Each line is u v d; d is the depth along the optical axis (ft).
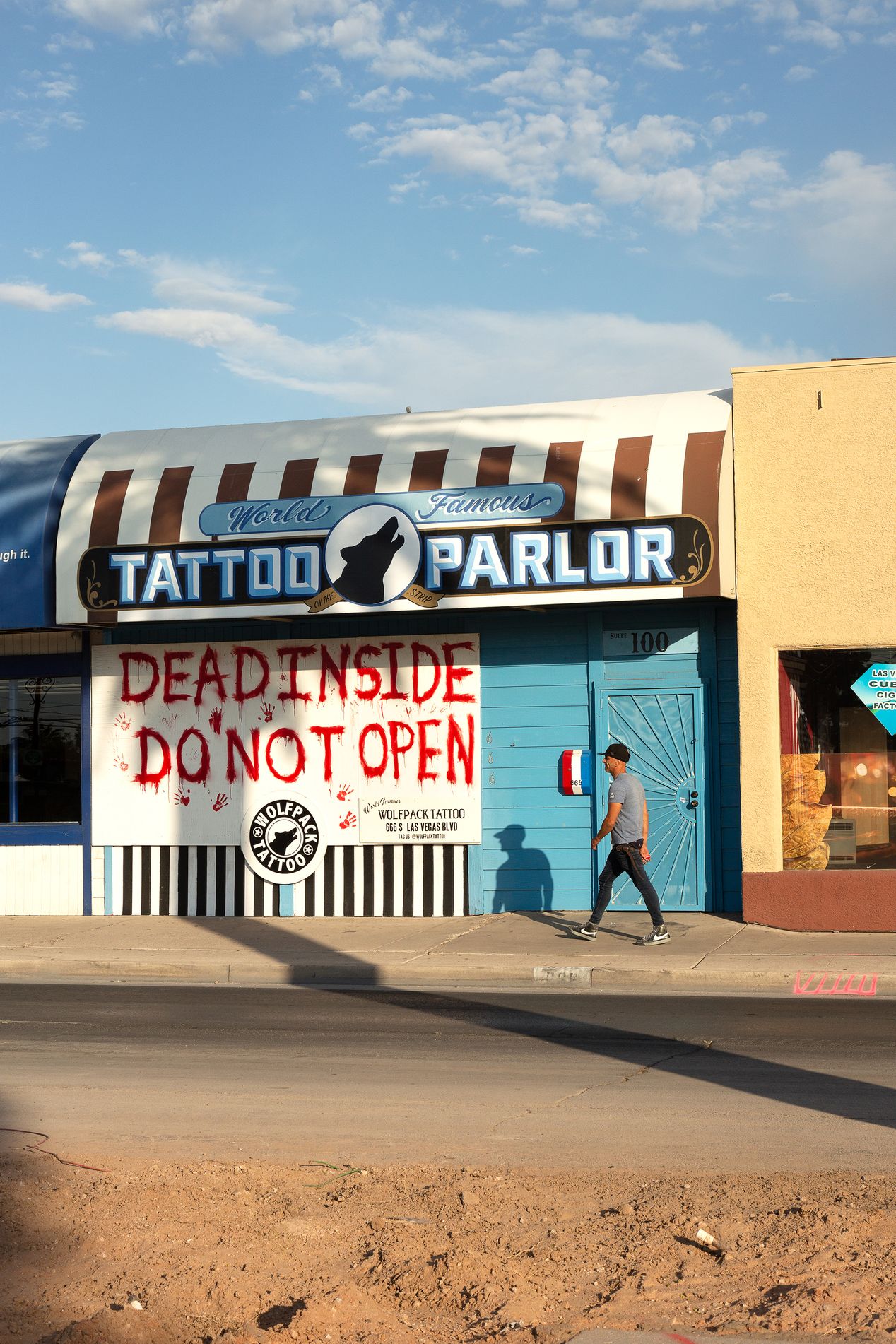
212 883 57.26
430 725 55.26
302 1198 20.52
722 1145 23.15
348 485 53.26
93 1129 24.99
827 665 49.32
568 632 53.88
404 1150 23.30
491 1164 22.33
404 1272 17.49
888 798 48.49
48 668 59.72
